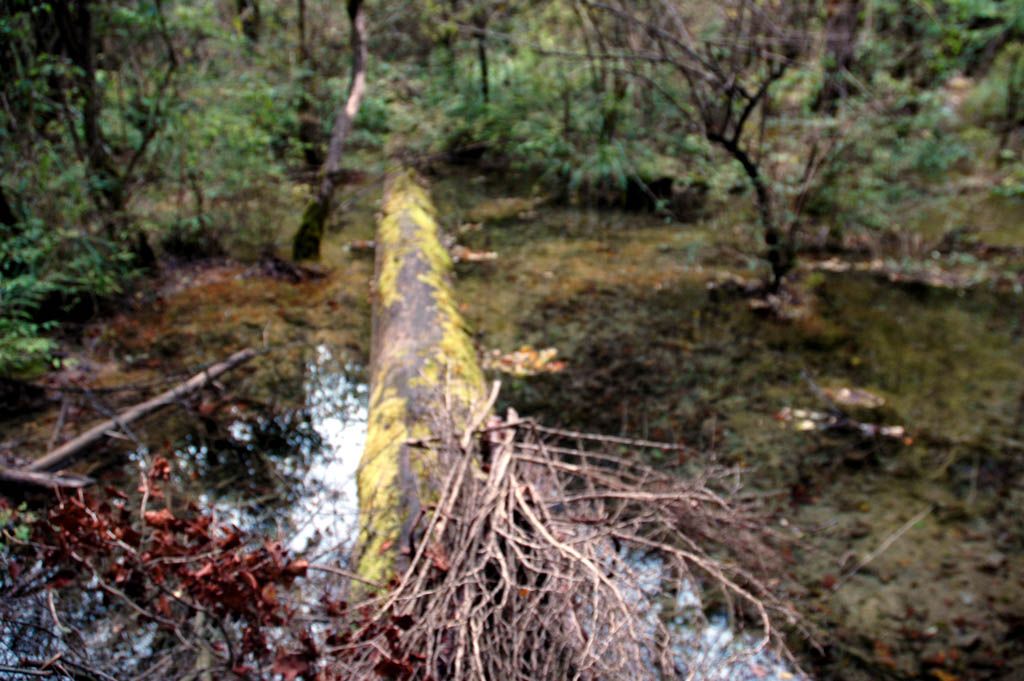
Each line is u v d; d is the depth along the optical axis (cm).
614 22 723
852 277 559
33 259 403
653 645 204
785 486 321
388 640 178
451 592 187
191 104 597
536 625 180
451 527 212
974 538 291
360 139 838
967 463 337
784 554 282
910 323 483
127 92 593
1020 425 366
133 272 484
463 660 179
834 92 638
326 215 575
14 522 270
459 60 923
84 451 325
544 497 229
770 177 582
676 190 727
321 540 275
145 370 405
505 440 239
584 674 175
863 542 289
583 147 781
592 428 360
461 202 744
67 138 500
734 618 251
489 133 855
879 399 390
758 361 430
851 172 654
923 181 743
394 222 556
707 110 550
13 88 442
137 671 215
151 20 513
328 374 406
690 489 253
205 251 562
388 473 257
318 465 328
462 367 335
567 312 490
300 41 824
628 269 568
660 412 376
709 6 657
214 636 229
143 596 221
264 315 476
